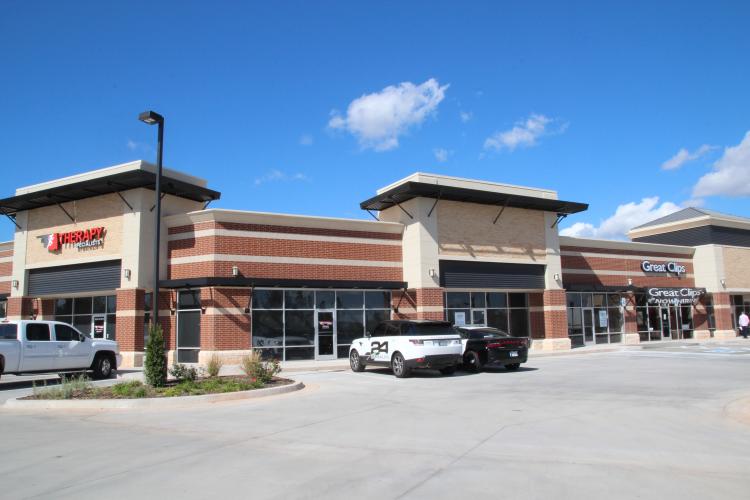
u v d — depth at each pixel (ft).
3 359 55.88
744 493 20.79
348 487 21.56
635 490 21.12
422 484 21.89
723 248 135.74
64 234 88.33
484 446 28.37
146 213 82.12
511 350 67.15
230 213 79.87
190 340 80.23
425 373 67.51
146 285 81.35
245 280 78.28
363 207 96.84
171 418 37.93
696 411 38.70
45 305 93.61
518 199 95.20
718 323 132.26
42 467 24.85
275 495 20.62
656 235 145.89
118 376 69.15
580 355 93.15
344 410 40.29
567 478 22.67
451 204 93.61
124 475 23.43
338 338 86.28
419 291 88.94
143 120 55.72
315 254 85.61
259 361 57.00
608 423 34.42
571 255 113.50
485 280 95.71
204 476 23.18
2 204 89.92
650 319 126.62
